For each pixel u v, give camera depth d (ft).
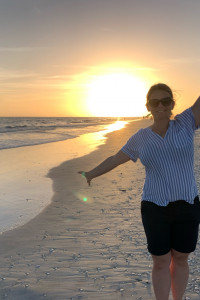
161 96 8.55
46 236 17.22
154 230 8.71
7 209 22.56
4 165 43.42
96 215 20.75
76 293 11.57
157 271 9.07
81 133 120.16
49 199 25.22
